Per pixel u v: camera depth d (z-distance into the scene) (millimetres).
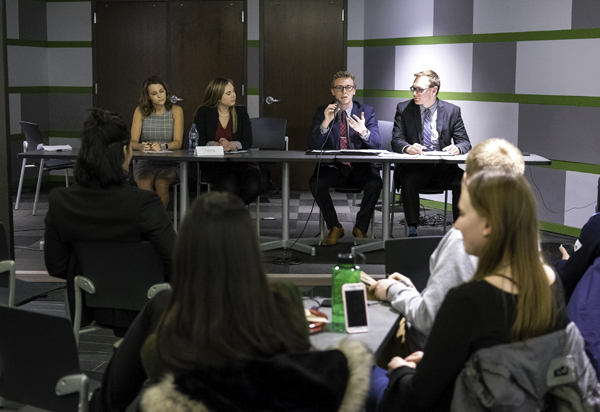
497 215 1350
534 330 1324
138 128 4977
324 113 4832
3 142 3922
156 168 4969
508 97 5848
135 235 2234
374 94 7312
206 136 4855
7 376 1621
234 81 7520
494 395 1290
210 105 4895
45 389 1561
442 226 5867
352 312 1636
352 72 7461
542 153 5598
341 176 4883
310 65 7469
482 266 1375
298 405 1061
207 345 1055
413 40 6723
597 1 5043
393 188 4906
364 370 1129
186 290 1092
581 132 5258
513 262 1341
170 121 5008
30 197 7176
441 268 1729
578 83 5246
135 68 7613
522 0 5641
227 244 1093
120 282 2318
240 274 1090
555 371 1335
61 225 2270
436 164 4621
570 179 5387
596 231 2217
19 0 7414
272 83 7504
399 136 4797
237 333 1068
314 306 1852
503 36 5832
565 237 5406
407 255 2188
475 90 6156
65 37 7793
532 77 5621
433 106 4812
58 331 1465
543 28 5484
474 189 1395
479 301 1319
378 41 7168
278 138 5402
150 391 1032
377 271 4199
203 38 7480
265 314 1100
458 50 6270
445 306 1358
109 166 2211
